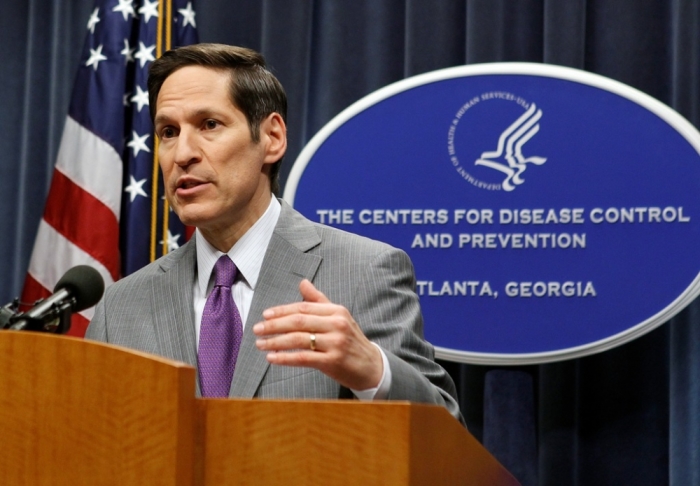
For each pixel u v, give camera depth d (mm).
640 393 2639
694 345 2562
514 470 2566
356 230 2516
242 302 1488
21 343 890
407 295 1469
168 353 1437
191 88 1482
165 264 1586
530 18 2836
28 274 2811
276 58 2955
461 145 2508
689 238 2389
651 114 2439
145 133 2852
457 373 2738
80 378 871
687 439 2541
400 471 825
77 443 863
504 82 2510
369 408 839
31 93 3102
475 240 2473
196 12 3043
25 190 3074
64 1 3100
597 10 2811
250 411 856
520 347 2426
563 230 2445
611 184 2438
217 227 1509
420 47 2875
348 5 2975
